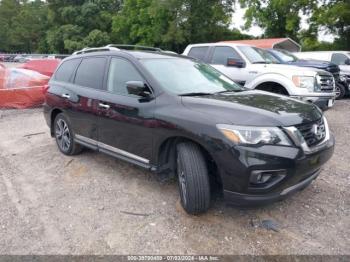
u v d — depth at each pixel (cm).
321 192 404
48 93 559
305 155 305
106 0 4769
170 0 3372
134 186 428
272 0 2858
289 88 666
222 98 360
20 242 317
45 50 6175
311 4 2648
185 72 427
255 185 299
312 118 333
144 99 380
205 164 328
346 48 2605
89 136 475
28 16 6994
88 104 459
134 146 396
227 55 823
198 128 316
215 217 349
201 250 300
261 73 725
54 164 515
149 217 353
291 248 300
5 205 389
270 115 311
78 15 4766
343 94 1193
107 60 457
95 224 344
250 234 321
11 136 699
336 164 496
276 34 3111
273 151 294
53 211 372
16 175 480
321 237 315
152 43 3756
